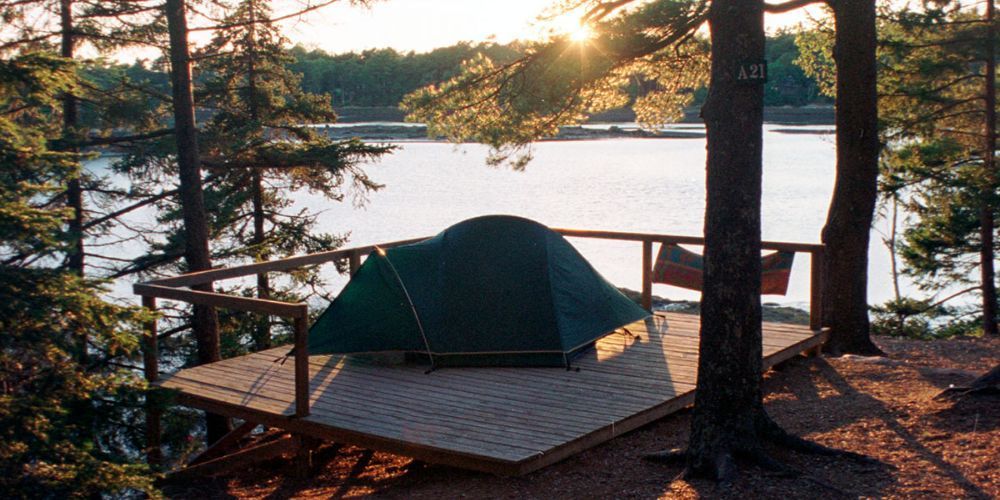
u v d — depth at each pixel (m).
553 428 6.64
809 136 114.56
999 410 6.70
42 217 6.04
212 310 12.69
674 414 7.72
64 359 6.27
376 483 6.95
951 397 7.18
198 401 7.76
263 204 19.11
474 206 46.56
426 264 8.86
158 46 14.09
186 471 7.77
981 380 7.23
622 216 41.59
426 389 7.76
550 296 8.60
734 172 5.71
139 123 15.28
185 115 12.75
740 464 5.87
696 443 5.97
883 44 16.67
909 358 10.28
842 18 10.70
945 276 23.44
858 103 10.73
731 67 5.62
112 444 7.82
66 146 13.46
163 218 15.77
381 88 119.25
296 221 19.69
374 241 33.59
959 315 22.05
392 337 8.59
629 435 7.12
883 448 6.24
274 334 18.03
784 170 68.12
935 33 17.52
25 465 5.68
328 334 8.86
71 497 5.63
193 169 12.87
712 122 5.77
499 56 10.51
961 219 20.44
